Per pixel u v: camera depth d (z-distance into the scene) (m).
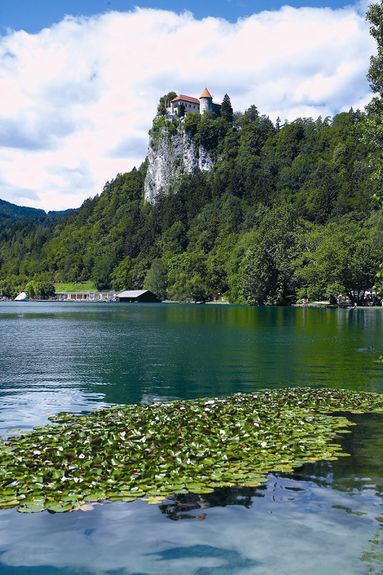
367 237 145.62
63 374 29.56
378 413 18.66
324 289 143.50
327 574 8.00
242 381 27.08
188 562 8.38
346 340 49.78
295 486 11.35
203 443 14.01
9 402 21.62
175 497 10.77
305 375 28.91
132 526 9.56
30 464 12.11
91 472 11.62
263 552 8.65
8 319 93.75
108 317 99.94
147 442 14.03
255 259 160.62
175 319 89.56
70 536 9.23
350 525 9.58
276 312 114.81
